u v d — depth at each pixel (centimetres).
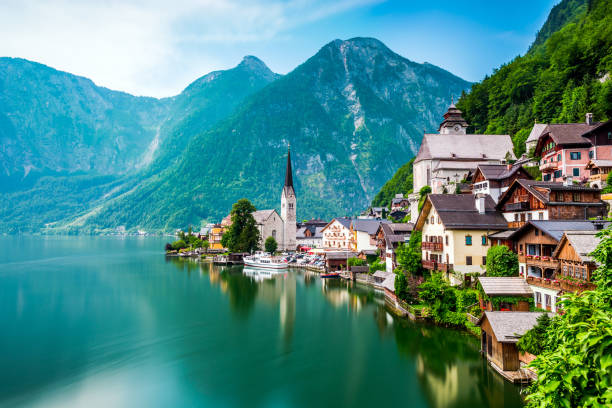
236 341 5734
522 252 5422
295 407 3822
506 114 14638
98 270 13325
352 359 4950
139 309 7662
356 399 3934
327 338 5791
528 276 5056
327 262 12288
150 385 4319
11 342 5712
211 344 5603
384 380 4322
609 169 6950
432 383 4169
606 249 1806
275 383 4338
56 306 7888
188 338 5872
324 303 8119
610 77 9875
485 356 4600
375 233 12419
